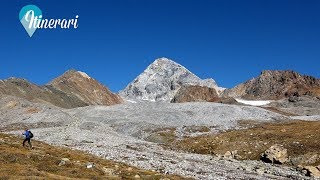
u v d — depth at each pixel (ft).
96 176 142.82
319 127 372.38
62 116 563.89
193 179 169.48
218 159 287.28
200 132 482.28
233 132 398.42
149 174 167.02
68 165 159.84
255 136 354.74
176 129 505.66
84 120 589.73
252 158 304.50
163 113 643.45
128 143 360.07
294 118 654.53
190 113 653.71
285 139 328.90
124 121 590.96
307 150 287.48
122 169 172.45
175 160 256.32
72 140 344.28
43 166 152.76
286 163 276.62
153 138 447.83
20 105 609.42
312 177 222.28
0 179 121.39
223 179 186.70
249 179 197.47
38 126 509.76
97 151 264.52
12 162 156.15
